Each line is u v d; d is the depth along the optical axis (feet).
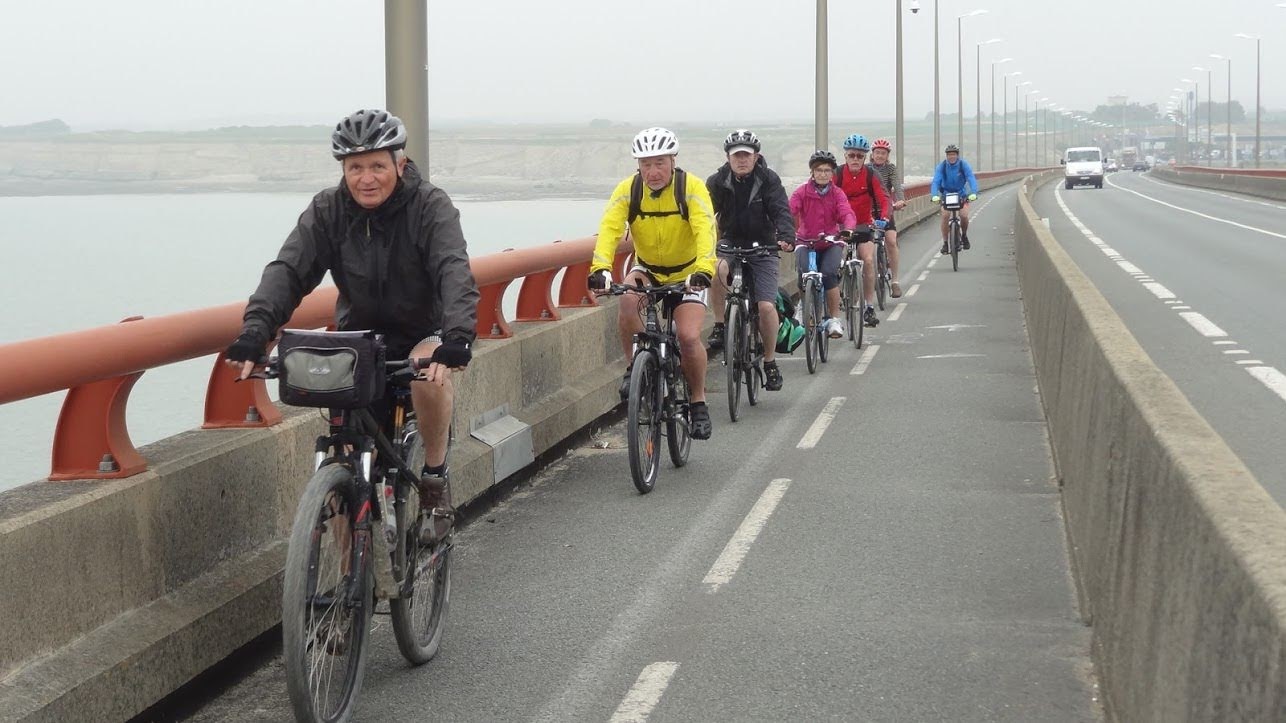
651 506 25.49
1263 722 7.92
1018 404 35.45
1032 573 20.43
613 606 19.44
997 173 312.29
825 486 26.63
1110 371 16.62
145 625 14.89
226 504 16.89
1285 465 24.98
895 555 21.61
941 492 25.84
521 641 18.06
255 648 17.25
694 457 29.91
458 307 14.98
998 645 17.25
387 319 16.05
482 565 21.84
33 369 12.96
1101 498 16.69
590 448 31.60
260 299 14.93
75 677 13.57
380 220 15.48
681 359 28.50
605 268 27.02
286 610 13.43
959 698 15.52
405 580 16.29
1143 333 44.60
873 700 15.55
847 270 47.52
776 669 16.65
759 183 33.76
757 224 34.19
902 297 65.82
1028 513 24.07
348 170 15.23
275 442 18.06
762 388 39.14
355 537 14.92
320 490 14.03
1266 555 8.71
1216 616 9.22
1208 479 10.59
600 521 24.50
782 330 37.40
